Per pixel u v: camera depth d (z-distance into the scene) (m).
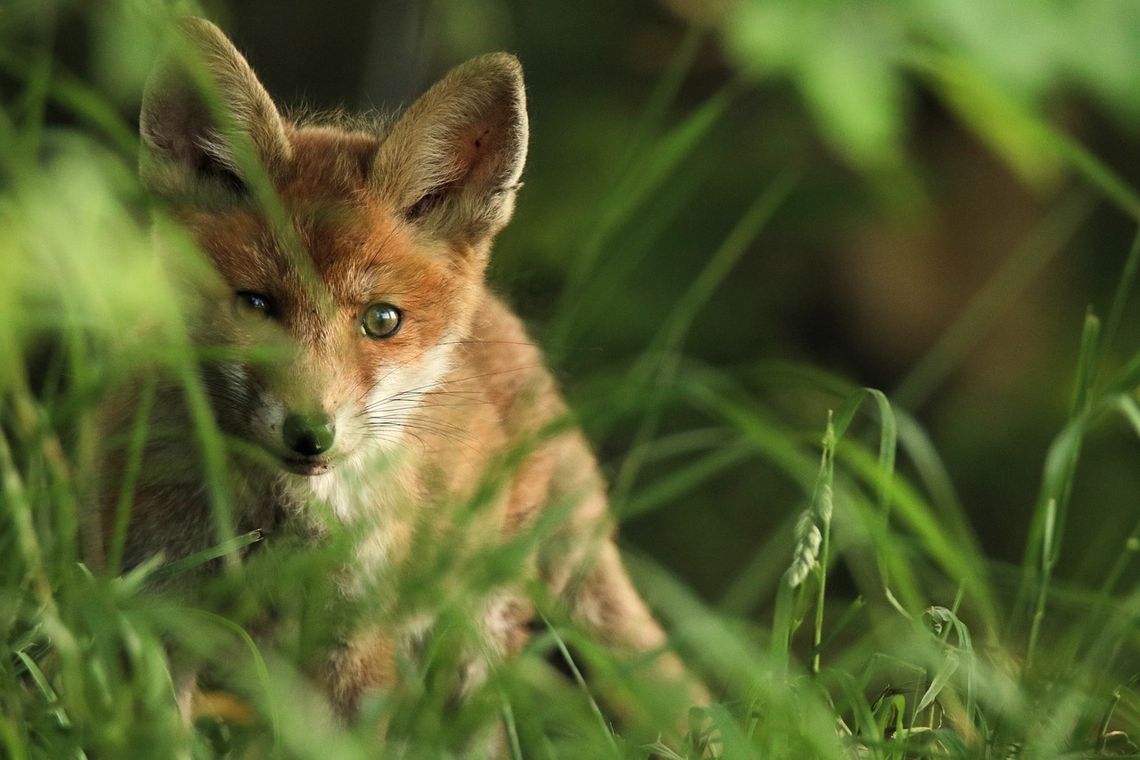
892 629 7.46
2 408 7.07
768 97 16.75
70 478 7.74
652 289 15.80
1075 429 7.73
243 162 7.45
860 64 10.70
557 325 9.48
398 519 8.31
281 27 17.88
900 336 18.23
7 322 6.34
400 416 8.44
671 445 9.01
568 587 9.59
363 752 5.91
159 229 7.83
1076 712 7.09
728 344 16.94
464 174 8.92
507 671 6.52
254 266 7.96
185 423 7.89
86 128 10.57
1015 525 16.28
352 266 8.18
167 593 7.88
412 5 15.60
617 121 16.41
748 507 16.38
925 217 17.31
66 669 6.04
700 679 8.83
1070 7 11.02
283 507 8.13
